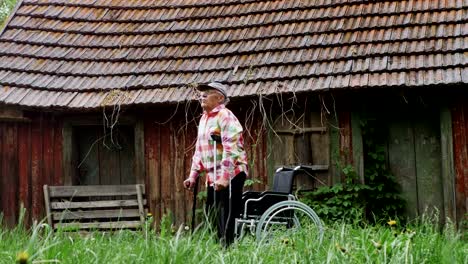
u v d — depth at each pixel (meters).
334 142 10.30
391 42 10.36
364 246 4.85
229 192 6.26
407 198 10.18
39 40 11.77
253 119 10.57
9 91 10.66
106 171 11.27
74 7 12.62
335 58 10.31
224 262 4.54
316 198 10.22
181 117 10.86
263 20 11.55
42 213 11.01
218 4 12.23
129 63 11.27
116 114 10.92
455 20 10.44
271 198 7.15
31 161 11.13
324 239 5.59
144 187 10.91
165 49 11.44
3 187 11.12
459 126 9.86
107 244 5.06
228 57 10.96
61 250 4.45
